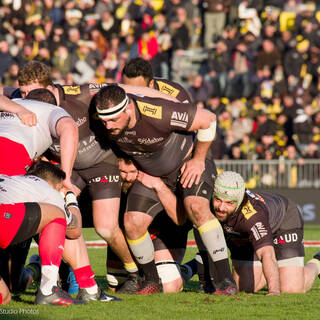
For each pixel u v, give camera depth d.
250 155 51.53
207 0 62.66
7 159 17.31
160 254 21.47
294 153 51.47
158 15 60.53
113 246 20.73
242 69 56.75
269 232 19.53
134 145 19.45
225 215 19.45
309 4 60.09
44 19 61.97
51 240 16.53
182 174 20.39
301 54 55.69
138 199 20.36
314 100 54.16
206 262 20.97
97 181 20.55
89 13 62.78
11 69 57.72
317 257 22.72
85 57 58.00
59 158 20.16
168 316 15.88
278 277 19.25
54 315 15.49
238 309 16.98
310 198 50.00
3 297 16.95
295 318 15.94
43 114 17.81
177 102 19.52
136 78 21.58
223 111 53.28
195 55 60.59
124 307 17.05
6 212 16.03
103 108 17.97
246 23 60.50
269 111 53.94
